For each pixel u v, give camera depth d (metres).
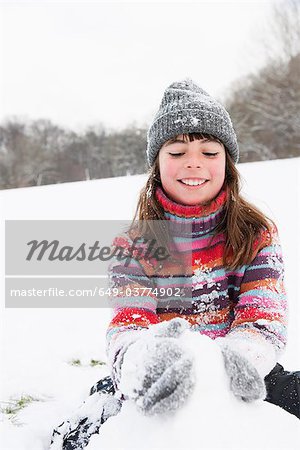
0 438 1.71
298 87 22.30
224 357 1.14
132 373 1.15
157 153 1.72
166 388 1.05
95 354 2.65
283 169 8.94
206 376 1.08
